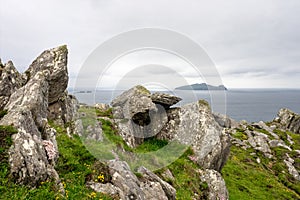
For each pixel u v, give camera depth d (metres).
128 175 11.88
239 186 24.88
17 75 16.98
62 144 14.11
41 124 12.98
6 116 10.92
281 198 25.05
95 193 10.22
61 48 19.95
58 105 19.55
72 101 24.09
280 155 40.19
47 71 18.11
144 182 12.92
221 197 18.73
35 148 10.04
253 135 46.94
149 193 12.21
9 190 8.30
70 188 10.07
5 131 9.65
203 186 18.52
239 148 40.44
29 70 19.52
